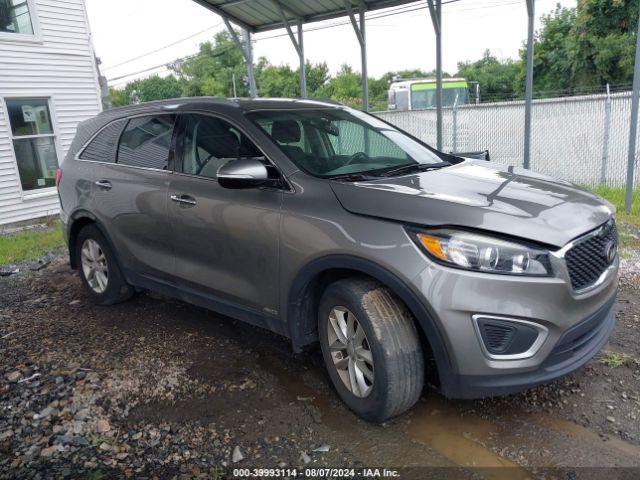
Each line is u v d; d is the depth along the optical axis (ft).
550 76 75.87
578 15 66.85
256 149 11.34
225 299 11.98
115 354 12.85
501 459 8.66
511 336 8.39
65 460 9.02
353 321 9.59
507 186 10.38
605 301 9.58
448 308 8.35
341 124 13.04
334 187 10.05
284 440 9.36
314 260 9.77
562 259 8.59
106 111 15.93
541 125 38.42
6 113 35.09
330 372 10.28
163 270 13.30
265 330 13.96
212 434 9.61
